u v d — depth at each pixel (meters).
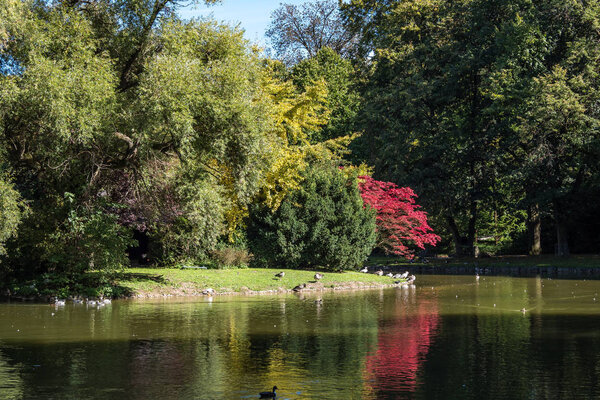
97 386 10.85
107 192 27.41
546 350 13.95
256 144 23.23
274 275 31.33
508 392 10.36
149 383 11.05
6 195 20.23
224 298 25.78
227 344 14.84
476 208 52.25
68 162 23.47
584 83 40.53
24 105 20.48
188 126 21.14
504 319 19.12
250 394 10.34
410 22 52.75
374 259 54.09
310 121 33.81
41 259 26.20
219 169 27.94
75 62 21.66
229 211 30.78
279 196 32.53
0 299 24.75
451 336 15.92
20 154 23.89
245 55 25.59
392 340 15.37
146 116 21.61
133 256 36.56
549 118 40.47
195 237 28.88
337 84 62.81
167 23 24.06
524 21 42.84
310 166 36.22
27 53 21.03
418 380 11.22
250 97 24.34
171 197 26.19
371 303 23.91
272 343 14.97
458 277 39.22
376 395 10.23
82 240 25.33
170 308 22.05
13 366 12.44
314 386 10.84
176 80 21.31
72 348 14.33
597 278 36.44
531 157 41.59
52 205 25.56
